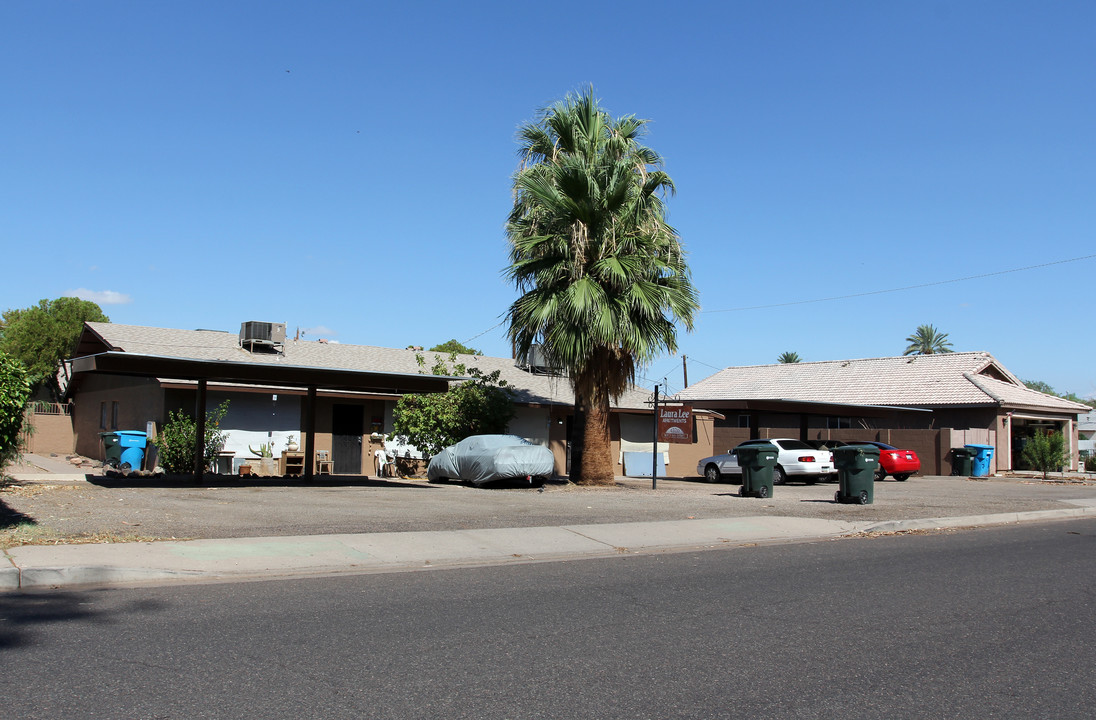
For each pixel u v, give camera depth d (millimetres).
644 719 5184
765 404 30297
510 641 6922
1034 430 43875
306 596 8539
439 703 5383
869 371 47875
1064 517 19375
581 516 15375
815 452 27781
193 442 23109
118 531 11328
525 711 5270
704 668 6270
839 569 10930
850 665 6434
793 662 6480
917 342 83125
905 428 42906
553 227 22609
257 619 7477
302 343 30438
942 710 5461
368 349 31547
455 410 25359
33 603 7898
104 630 6957
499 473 21734
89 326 26984
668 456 33562
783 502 19859
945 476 36750
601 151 23031
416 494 18688
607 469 23297
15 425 11562
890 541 14141
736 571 10672
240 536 11555
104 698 5312
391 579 9672
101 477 20500
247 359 26297
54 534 10750
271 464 24641
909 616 8164
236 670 5965
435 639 6934
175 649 6445
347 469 26062
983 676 6211
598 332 21281
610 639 7066
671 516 15953
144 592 8547
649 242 22250
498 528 13305
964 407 40625
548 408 29938
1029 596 9258
